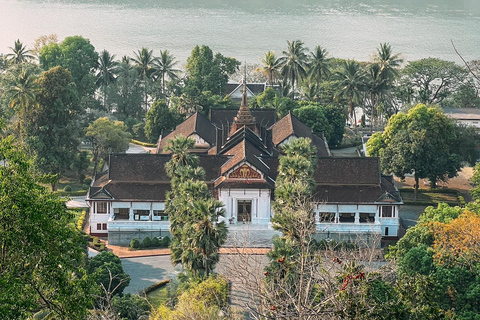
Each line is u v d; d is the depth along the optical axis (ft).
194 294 531.91
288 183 646.74
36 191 369.71
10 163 368.68
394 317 361.10
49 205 364.79
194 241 599.98
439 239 605.31
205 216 599.98
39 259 361.30
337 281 346.54
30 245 355.15
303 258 358.02
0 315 327.26
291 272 423.23
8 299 334.03
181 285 619.26
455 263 563.89
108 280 628.69
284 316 302.04
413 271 571.69
